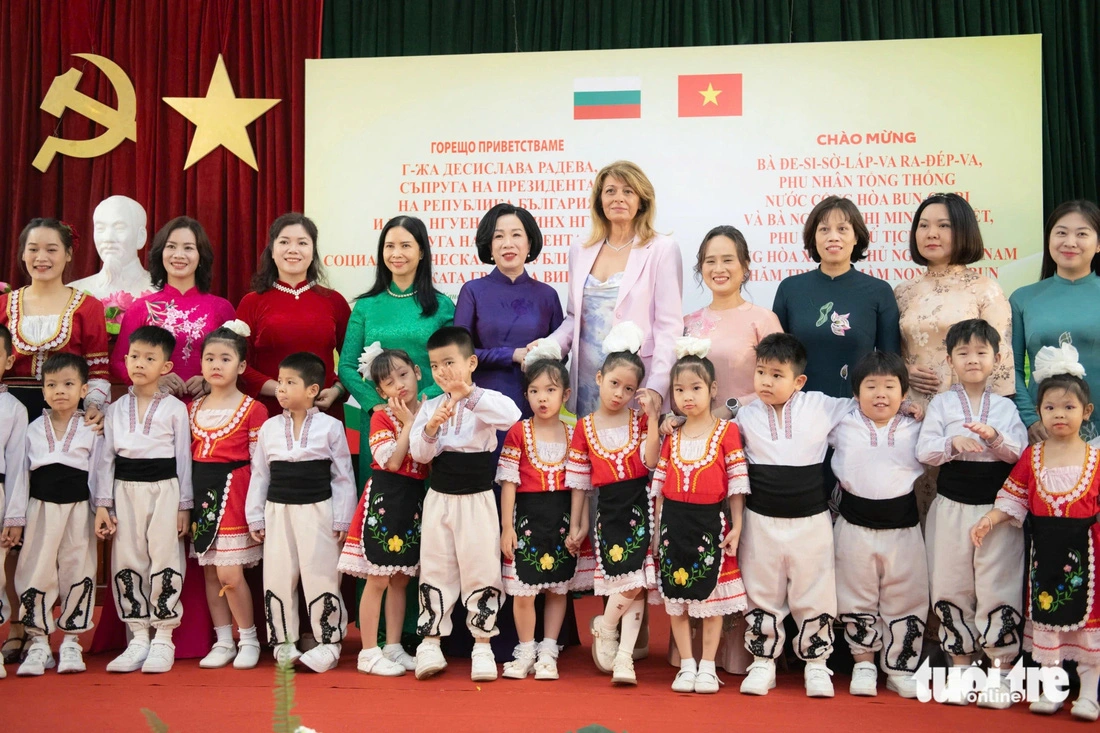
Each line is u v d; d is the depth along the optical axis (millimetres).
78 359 3262
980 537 2826
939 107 4664
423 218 4898
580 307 3479
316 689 2883
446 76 4898
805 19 4898
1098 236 3348
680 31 4977
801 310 3322
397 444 3100
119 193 5125
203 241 3678
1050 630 2768
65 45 5133
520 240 3484
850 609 2957
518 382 3426
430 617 3047
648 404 3051
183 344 3549
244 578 3283
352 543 3131
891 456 2957
